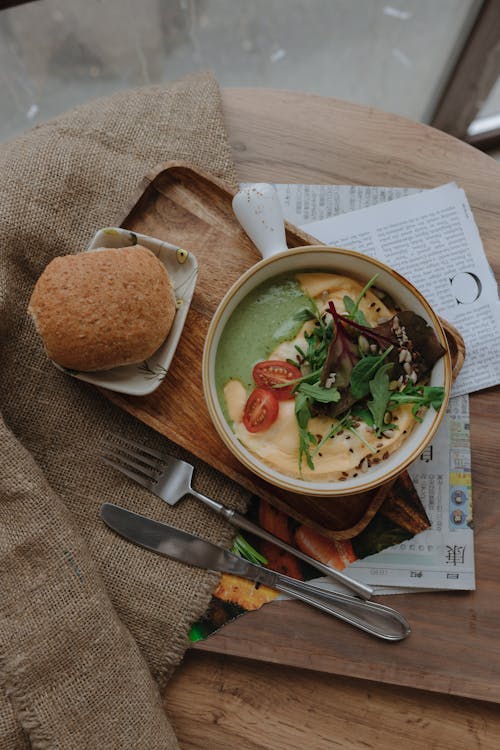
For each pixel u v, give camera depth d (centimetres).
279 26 80
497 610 54
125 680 50
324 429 49
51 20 75
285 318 50
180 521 54
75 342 49
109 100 57
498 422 55
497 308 56
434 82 84
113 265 50
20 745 50
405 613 54
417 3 77
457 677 53
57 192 55
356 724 55
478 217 57
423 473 55
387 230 57
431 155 58
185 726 54
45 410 54
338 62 85
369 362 48
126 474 54
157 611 53
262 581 53
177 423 54
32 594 50
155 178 55
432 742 55
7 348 54
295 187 57
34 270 55
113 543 54
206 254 55
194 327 54
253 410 49
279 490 54
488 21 73
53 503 51
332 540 54
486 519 55
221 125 57
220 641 53
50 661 50
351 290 51
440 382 49
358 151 58
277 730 54
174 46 81
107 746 50
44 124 57
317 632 54
